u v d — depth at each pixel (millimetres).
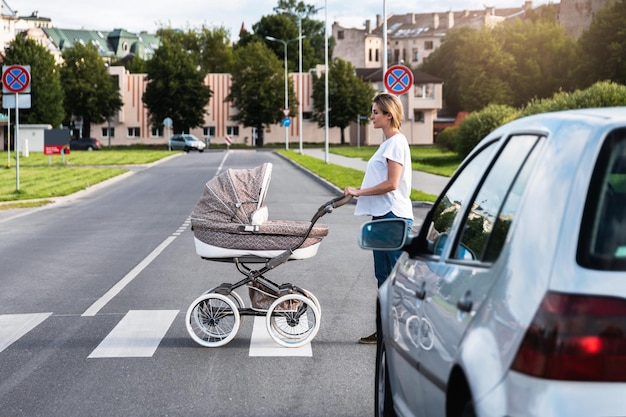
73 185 41031
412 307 4883
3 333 10281
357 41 189250
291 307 9578
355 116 130250
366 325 10570
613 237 3146
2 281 14328
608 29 99875
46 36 169625
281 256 9359
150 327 10516
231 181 9383
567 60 123750
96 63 132625
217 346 9484
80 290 13336
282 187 39750
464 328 3682
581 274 3102
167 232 22078
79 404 7277
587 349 3002
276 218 25031
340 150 98688
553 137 3582
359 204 9336
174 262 16484
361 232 5477
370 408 7125
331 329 10352
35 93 113750
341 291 13062
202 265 16031
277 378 8133
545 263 3184
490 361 3293
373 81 138125
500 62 125062
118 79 138000
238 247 9344
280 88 128875
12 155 84375
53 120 115562
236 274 14852
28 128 102250
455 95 145750
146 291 13188
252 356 9047
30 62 114188
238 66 129250
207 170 56531
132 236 21234
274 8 181750
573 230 3180
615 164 3258
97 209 29969
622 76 99125
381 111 9312
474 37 126500
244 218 9305
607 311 3027
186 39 158125
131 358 8969
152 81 131250
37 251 18422
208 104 138500
